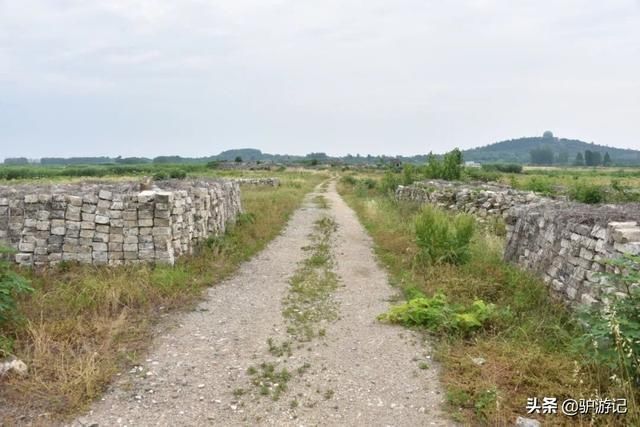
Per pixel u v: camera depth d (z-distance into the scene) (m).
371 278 9.65
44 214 8.81
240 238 13.18
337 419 4.44
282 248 12.71
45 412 4.41
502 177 31.42
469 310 6.89
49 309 6.80
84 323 6.40
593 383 4.74
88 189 11.38
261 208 20.00
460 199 17.22
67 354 5.49
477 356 5.59
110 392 4.84
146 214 8.97
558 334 5.97
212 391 4.92
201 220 11.29
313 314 7.34
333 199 28.27
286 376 5.24
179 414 4.48
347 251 12.35
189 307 7.43
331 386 5.05
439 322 6.57
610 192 16.27
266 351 5.93
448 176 26.67
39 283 7.92
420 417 4.46
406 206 19.75
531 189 20.56
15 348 5.55
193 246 10.87
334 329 6.71
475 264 9.55
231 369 5.42
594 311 5.07
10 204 8.84
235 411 4.56
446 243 10.15
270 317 7.20
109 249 8.94
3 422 4.23
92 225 8.90
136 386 4.98
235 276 9.55
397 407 4.64
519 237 9.70
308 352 5.91
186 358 5.67
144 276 8.20
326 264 10.78
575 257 7.00
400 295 8.41
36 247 8.81
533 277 8.21
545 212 8.78
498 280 8.46
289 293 8.51
